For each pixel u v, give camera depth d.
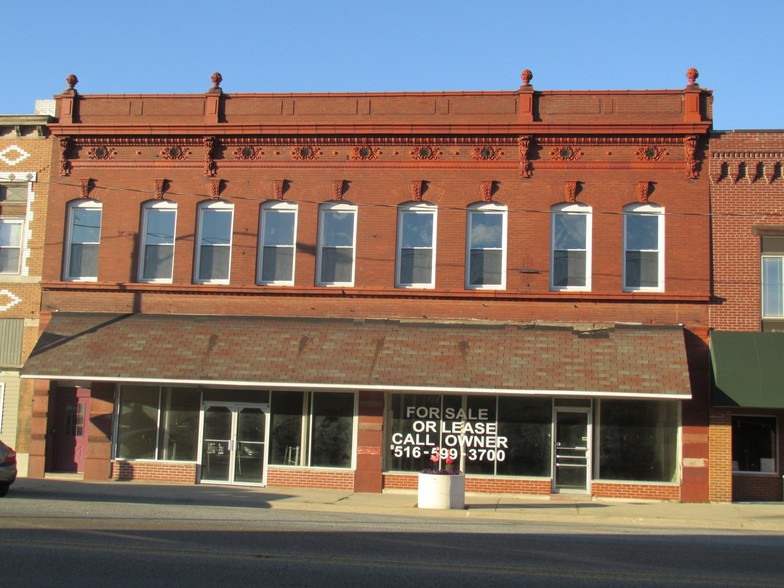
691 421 21.84
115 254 24.28
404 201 23.62
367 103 24.09
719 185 22.80
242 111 24.47
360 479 22.45
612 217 22.95
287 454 23.03
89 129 24.47
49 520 14.47
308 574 10.45
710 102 23.11
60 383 24.25
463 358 21.83
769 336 21.81
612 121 23.05
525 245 23.08
